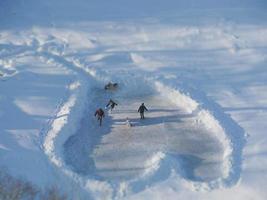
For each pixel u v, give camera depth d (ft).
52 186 228.84
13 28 317.22
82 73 287.48
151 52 297.53
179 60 292.61
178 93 274.98
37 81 281.33
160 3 331.98
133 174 238.48
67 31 313.32
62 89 277.03
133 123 264.72
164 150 249.75
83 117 267.80
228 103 268.82
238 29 311.06
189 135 257.75
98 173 239.30
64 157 245.86
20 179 225.76
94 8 330.13
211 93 274.57
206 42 303.27
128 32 311.27
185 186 229.86
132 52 297.33
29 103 268.00
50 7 331.57
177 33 309.22
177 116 267.80
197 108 267.18
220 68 288.10
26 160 238.48
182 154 248.52
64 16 324.80
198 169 241.35
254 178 230.89
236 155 242.99
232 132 254.68
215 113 263.29
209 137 256.32
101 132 260.62
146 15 323.37
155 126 262.88
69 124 258.78
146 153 249.14
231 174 233.35
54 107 266.98
